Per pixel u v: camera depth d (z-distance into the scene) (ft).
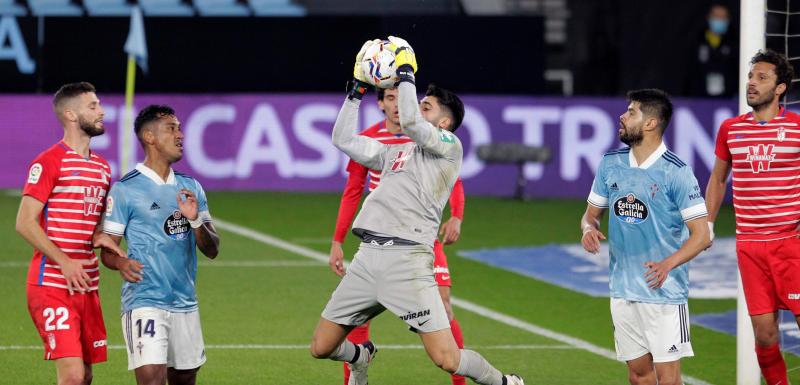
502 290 133.18
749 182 82.74
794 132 80.94
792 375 97.71
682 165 73.10
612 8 239.71
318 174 208.03
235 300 124.26
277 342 106.22
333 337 75.82
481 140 209.36
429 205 73.56
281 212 186.50
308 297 126.62
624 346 75.15
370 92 204.95
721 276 143.74
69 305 71.87
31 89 211.20
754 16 87.25
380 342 106.93
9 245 153.58
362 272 73.77
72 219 72.23
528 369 97.86
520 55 212.64
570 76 249.96
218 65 212.64
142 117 73.00
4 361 96.73
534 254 156.66
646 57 237.45
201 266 143.33
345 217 84.69
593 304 126.31
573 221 184.34
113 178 202.39
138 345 72.13
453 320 82.89
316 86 214.07
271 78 213.66
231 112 207.31
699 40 229.04
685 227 74.69
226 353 101.65
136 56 190.49
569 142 208.74
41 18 209.77
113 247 71.87
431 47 211.82
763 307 83.61
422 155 74.02
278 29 212.84
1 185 205.98
